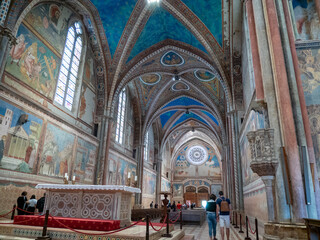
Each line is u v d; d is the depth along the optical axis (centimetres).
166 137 3369
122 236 604
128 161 2267
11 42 897
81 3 1355
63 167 1263
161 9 1524
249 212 1112
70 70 1403
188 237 924
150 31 1656
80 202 767
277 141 583
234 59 1464
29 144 1030
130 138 2388
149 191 2875
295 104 609
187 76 2219
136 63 1805
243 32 1288
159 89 2405
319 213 527
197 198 3991
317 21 784
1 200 879
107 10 1454
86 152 1502
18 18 934
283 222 532
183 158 4253
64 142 1282
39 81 1120
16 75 980
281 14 691
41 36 1143
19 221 734
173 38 1770
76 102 1433
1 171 885
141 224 900
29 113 1038
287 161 559
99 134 1659
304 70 734
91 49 1633
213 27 1464
